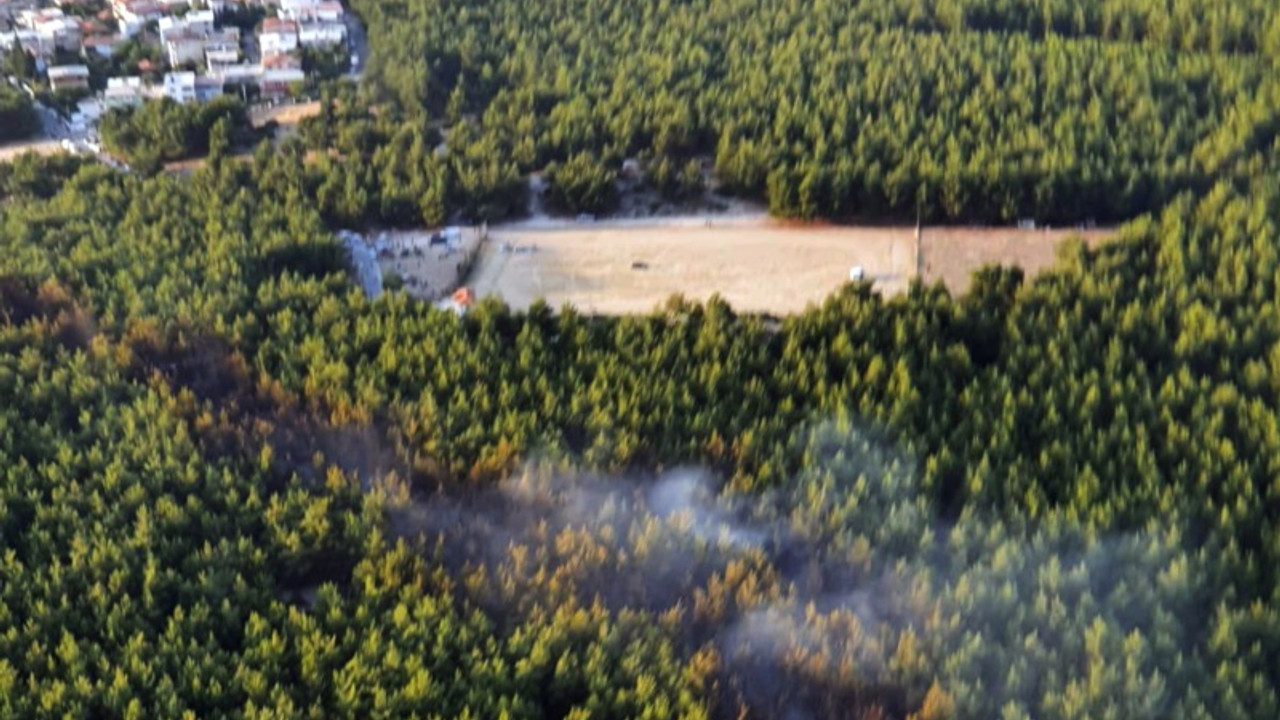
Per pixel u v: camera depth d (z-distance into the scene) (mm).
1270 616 106625
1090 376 134125
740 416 131375
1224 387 131750
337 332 144875
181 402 133875
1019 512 117062
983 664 104625
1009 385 134000
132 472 124438
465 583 113438
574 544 115250
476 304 158625
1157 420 129000
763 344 145125
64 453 125875
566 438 130625
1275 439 125000
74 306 149375
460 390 134250
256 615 109438
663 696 102625
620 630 108500
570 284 170125
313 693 104500
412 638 107625
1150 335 141625
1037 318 145750
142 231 166875
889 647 106875
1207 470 122188
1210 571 111125
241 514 120125
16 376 135625
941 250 173625
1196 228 159625
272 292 151625
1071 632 105750
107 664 105375
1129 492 119375
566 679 104875
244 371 139625
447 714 101625
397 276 167250
